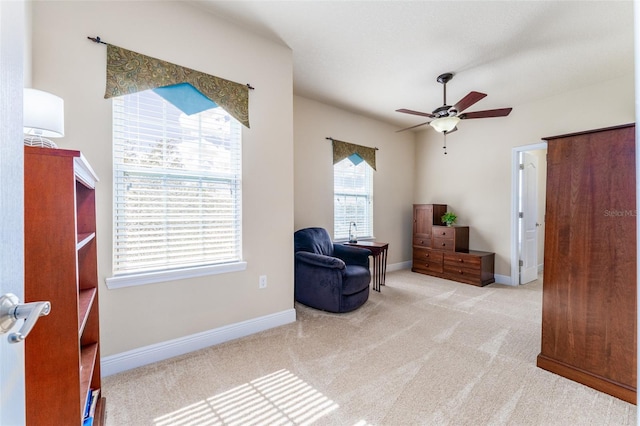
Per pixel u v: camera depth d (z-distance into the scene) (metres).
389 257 5.24
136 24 1.98
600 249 1.76
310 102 4.09
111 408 1.58
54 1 1.73
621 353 1.68
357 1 2.15
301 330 2.62
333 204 4.39
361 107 4.38
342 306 3.01
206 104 2.30
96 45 1.85
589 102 3.54
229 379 1.86
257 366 2.01
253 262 2.55
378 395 1.71
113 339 1.92
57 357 1.03
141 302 2.01
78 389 1.05
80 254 1.55
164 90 2.12
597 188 1.77
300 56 2.91
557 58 2.91
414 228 5.17
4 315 0.43
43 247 1.01
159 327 2.09
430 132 5.42
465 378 1.88
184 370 1.96
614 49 2.74
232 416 1.54
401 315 3.01
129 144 2.00
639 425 0.65
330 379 1.87
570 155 1.88
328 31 2.51
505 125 4.36
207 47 2.28
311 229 3.67
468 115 2.98
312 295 3.21
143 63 2.00
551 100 3.86
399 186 5.40
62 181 1.03
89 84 1.83
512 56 2.88
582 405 1.62
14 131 0.50
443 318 2.93
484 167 4.62
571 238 1.88
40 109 1.17
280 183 2.72
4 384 0.46
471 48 2.74
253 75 2.53
